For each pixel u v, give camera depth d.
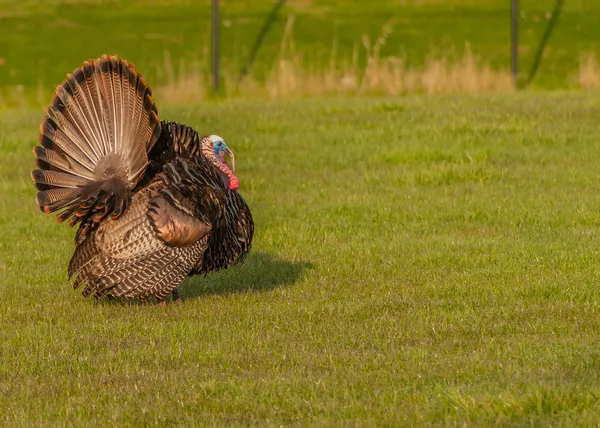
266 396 8.99
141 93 11.56
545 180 19.16
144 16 45.09
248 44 41.47
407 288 12.73
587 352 9.80
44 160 11.84
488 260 13.97
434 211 17.11
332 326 11.18
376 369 9.66
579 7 43.12
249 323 11.48
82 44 42.00
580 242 14.52
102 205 11.60
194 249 11.84
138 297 11.84
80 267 11.96
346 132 25.61
